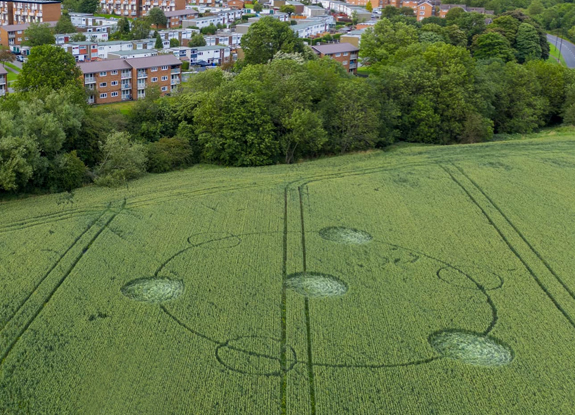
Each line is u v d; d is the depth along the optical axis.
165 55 109.00
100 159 65.44
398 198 57.59
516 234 50.47
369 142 75.19
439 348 35.88
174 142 69.25
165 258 45.12
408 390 32.06
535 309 39.72
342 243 48.41
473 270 44.56
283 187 60.19
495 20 139.25
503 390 32.16
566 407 30.95
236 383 32.28
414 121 81.69
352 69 123.94
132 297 40.16
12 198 56.66
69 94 64.62
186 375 32.75
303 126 68.69
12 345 34.91
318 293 41.19
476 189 60.00
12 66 118.38
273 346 35.38
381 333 36.84
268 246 47.50
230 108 70.06
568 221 53.06
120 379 32.31
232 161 71.31
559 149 74.00
